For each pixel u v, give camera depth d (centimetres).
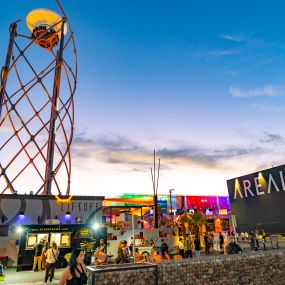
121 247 1658
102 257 1470
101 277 669
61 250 2108
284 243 3444
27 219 2694
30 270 2014
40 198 2817
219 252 2672
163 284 736
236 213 5341
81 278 581
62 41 4894
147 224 5250
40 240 2103
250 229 4984
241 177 5356
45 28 5034
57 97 4753
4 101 4269
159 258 1565
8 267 2355
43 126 4450
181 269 771
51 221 2588
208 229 4475
